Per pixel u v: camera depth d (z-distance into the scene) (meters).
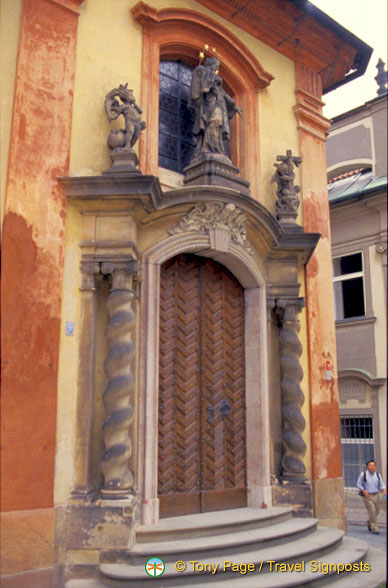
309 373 9.14
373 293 15.15
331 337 9.62
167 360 7.84
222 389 8.33
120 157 7.10
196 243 7.84
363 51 10.80
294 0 9.47
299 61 10.44
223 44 9.27
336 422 9.34
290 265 8.91
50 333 6.54
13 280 6.39
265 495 8.13
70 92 7.20
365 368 15.01
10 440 6.08
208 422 8.09
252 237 8.59
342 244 16.06
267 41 10.00
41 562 6.02
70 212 7.01
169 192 7.44
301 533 7.55
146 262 7.45
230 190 7.88
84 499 6.36
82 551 6.21
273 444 8.52
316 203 10.02
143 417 7.06
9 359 6.21
